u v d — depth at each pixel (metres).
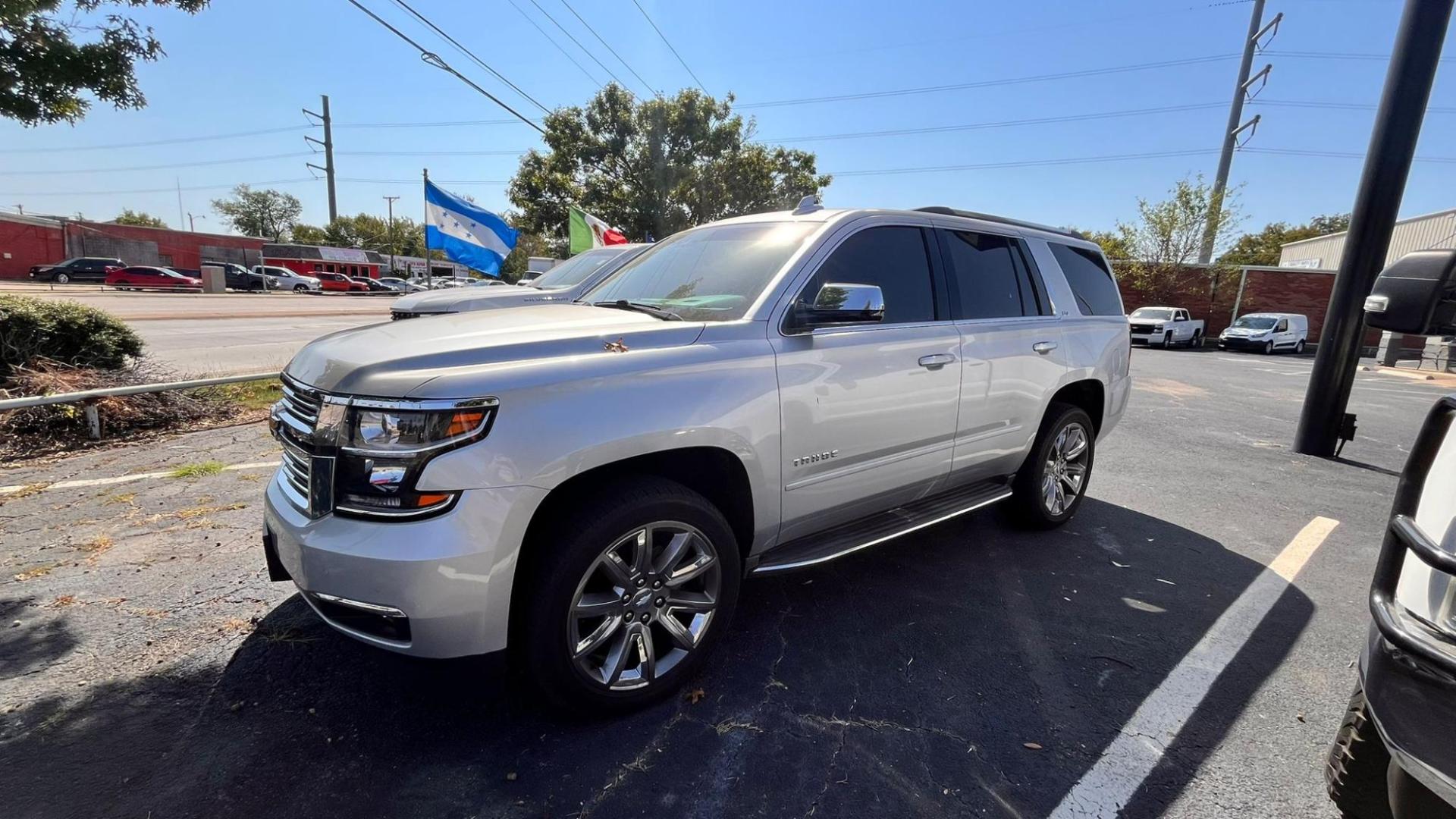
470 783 2.21
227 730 2.43
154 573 3.56
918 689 2.77
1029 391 4.01
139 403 6.56
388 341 2.43
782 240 3.26
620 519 2.38
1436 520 1.55
